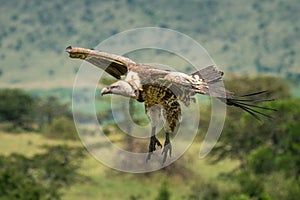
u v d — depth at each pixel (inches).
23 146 3757.4
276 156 2955.2
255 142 3203.7
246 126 3189.0
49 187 2679.6
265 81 3321.9
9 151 3609.7
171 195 2800.2
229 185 2716.5
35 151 3641.7
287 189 2432.3
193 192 2763.3
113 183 3041.3
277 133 3142.2
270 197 2325.3
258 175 2716.5
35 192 2475.4
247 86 3248.0
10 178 2477.9
